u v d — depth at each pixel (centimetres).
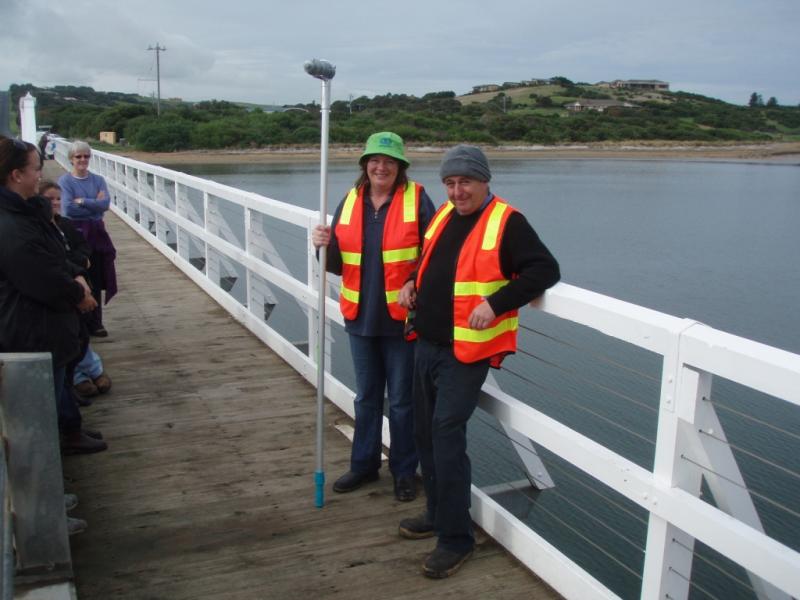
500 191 3350
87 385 482
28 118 2747
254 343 604
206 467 389
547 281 257
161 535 324
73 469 386
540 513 421
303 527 331
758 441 599
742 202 3086
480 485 499
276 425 443
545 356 822
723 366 207
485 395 316
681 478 231
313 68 328
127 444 416
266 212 563
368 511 344
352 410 448
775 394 194
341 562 305
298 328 852
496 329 272
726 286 1350
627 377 754
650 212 2642
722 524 211
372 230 326
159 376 525
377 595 284
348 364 787
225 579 294
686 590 242
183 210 896
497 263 264
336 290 495
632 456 577
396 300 326
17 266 300
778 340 997
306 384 512
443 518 292
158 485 369
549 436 278
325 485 370
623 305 245
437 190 2556
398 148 312
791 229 2231
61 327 322
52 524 264
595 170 5119
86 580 292
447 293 277
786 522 474
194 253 1077
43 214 315
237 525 333
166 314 693
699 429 222
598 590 262
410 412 344
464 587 288
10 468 256
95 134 6022
